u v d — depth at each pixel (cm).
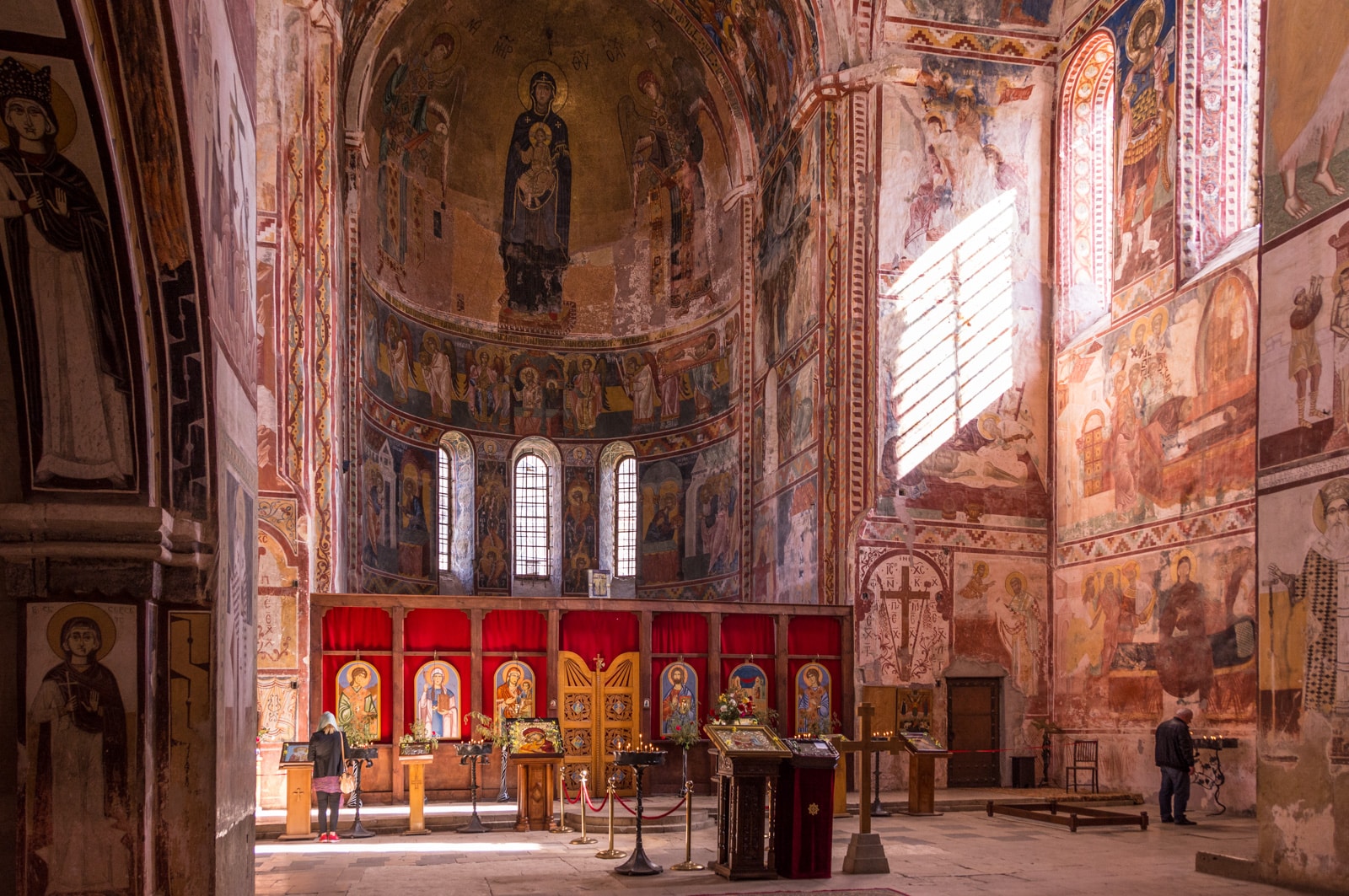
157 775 818
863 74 2498
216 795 833
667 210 3397
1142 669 2116
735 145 3089
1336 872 1162
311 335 2106
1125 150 2303
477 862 1429
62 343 768
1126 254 2277
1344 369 1202
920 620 2366
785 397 2739
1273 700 1269
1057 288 2520
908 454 2423
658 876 1312
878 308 2455
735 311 3097
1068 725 2339
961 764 2341
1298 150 1297
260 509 1988
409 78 3033
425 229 3184
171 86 720
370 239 2841
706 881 1277
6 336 762
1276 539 1286
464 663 2091
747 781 1290
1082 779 2277
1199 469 1995
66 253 740
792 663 2281
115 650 798
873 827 1762
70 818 785
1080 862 1394
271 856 1497
